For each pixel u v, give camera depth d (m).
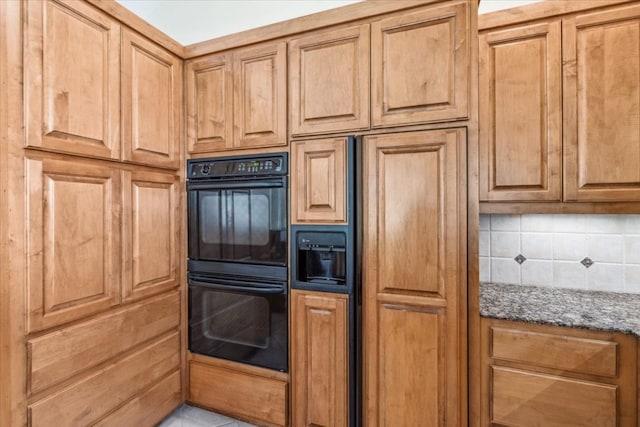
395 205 1.48
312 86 1.64
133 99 1.62
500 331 1.44
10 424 1.14
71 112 1.33
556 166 1.54
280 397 1.71
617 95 1.44
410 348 1.46
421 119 1.45
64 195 1.31
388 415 1.50
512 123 1.60
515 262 1.94
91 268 1.42
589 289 1.81
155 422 1.75
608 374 1.30
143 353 1.69
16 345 1.16
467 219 1.38
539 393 1.39
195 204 1.92
